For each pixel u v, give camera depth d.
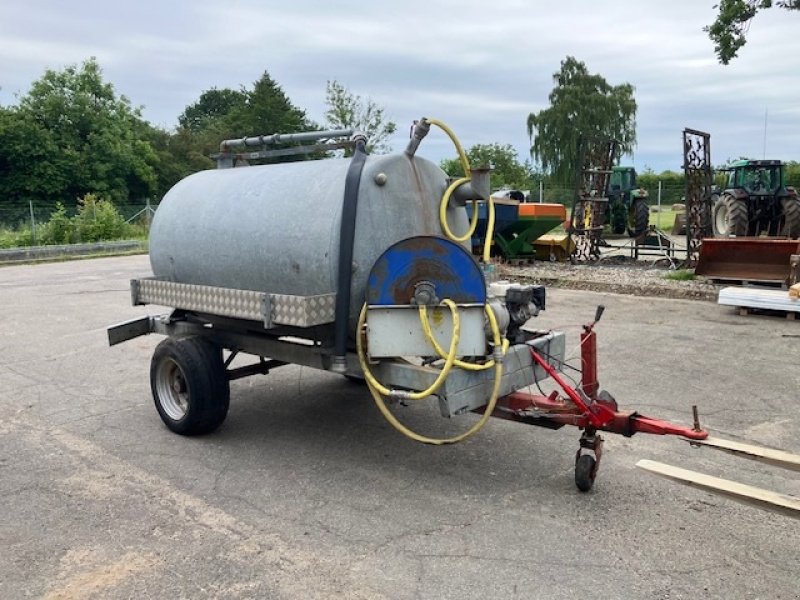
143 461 4.76
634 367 7.14
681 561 3.37
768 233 17.42
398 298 3.98
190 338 5.15
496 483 4.32
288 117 62.50
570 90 52.25
